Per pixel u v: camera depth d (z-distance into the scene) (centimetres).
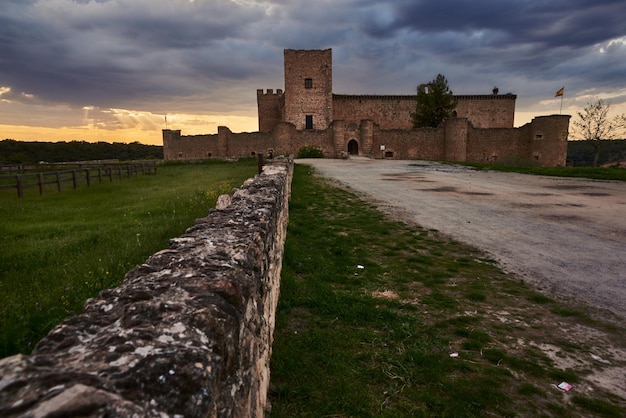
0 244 628
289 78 4900
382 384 317
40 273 480
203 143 5006
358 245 743
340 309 453
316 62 4922
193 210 954
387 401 294
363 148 4588
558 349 374
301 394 299
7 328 313
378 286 536
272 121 5647
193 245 264
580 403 294
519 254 682
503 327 417
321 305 464
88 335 143
